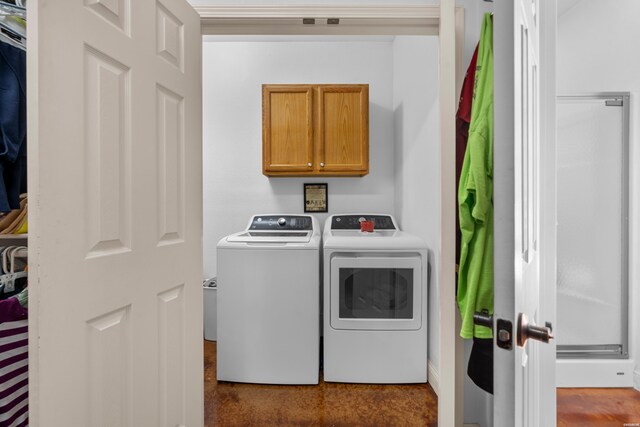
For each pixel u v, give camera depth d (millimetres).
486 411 1357
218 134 2738
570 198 1815
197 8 1330
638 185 1689
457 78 1373
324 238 2160
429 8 1346
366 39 2645
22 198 1152
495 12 537
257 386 1913
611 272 1758
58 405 692
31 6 634
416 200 2129
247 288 1938
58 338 691
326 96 2387
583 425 1427
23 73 1065
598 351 1734
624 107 1717
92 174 780
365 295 1948
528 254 668
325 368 1932
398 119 2561
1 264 1088
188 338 1171
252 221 2484
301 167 2383
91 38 766
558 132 1818
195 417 1215
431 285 1892
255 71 2713
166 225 1053
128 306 893
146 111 955
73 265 726
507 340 525
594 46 1773
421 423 1571
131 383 898
